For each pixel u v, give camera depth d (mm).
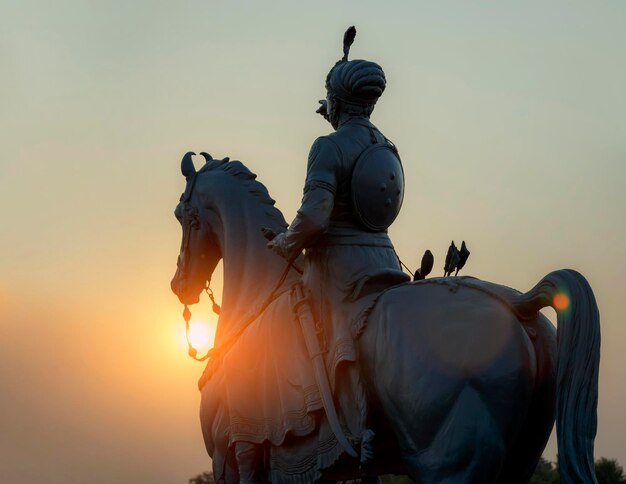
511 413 10188
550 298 10203
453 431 10242
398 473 11844
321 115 13117
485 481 10133
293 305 12266
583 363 9875
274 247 12211
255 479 12688
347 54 12969
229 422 12945
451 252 11664
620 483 22375
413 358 10602
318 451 11883
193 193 14555
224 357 13188
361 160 12094
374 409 11117
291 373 12188
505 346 10281
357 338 11266
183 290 14703
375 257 12070
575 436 9789
